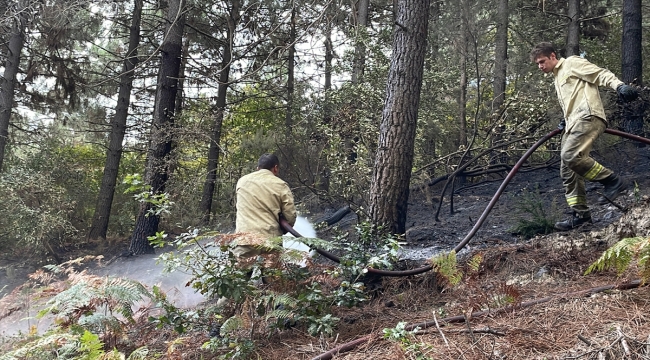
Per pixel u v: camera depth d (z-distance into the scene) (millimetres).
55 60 14242
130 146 16547
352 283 4215
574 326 3148
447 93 10234
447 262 3584
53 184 12562
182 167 11688
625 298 3414
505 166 9398
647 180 7398
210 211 13484
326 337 3762
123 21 15305
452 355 3002
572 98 4914
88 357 3207
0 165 12906
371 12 15375
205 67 14633
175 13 11055
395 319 3951
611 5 15984
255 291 3861
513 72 10562
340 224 8812
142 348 3342
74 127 16938
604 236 4871
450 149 10203
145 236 10664
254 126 16016
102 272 9805
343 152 8758
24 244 11422
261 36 10570
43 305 4129
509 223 6797
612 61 14297
